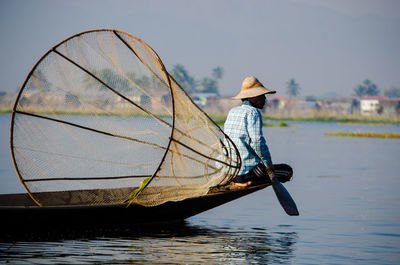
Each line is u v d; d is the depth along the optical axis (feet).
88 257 52.34
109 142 67.82
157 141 67.00
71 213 61.00
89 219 62.23
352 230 68.08
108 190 71.05
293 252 56.44
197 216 76.74
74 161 66.49
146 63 66.03
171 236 62.44
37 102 62.59
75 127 65.92
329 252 56.75
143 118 67.56
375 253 56.70
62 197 70.03
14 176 115.55
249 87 67.82
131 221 65.72
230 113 67.31
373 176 131.64
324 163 165.27
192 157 67.87
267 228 68.59
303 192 102.58
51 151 64.90
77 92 64.90
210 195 65.82
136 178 67.82
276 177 67.62
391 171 144.66
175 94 66.95
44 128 63.82
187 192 67.72
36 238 59.77
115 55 65.21
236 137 66.03
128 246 57.06
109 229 64.34
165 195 66.74
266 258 53.67
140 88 67.41
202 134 68.03
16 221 58.75
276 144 252.21
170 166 66.49
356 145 263.29
